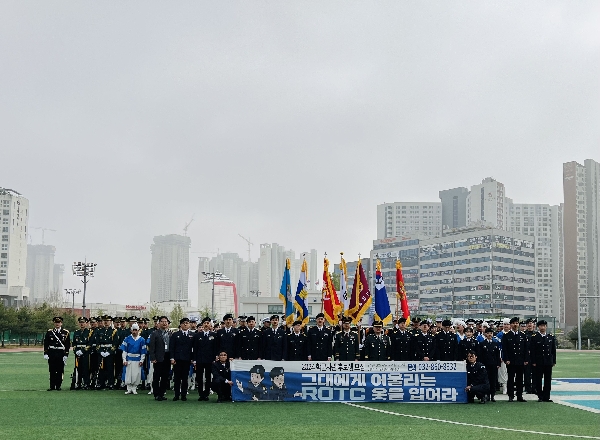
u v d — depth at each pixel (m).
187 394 22.42
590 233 167.00
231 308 138.62
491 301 155.00
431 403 19.58
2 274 157.88
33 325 84.56
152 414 16.75
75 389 23.83
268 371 19.80
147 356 23.33
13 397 20.88
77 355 23.91
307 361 19.89
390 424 15.28
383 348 21.30
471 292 160.00
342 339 21.25
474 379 19.89
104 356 23.94
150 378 23.09
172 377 24.28
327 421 15.66
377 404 19.20
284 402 19.47
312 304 117.81
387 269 182.38
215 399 20.62
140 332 24.33
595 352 81.88
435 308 168.25
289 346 21.27
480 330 23.20
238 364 19.78
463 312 161.00
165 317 21.31
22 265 167.50
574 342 107.62
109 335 24.23
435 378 19.83
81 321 24.67
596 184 168.50
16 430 14.16
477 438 13.52
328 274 25.09
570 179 167.12
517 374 20.81
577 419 16.56
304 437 13.42
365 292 24.16
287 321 26.14
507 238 160.88
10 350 70.62
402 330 22.14
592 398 22.19
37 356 54.34
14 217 162.12
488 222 193.25
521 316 161.38
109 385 24.33
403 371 19.83
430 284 171.00
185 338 20.08
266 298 137.00
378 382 19.77
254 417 16.25
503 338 20.98
